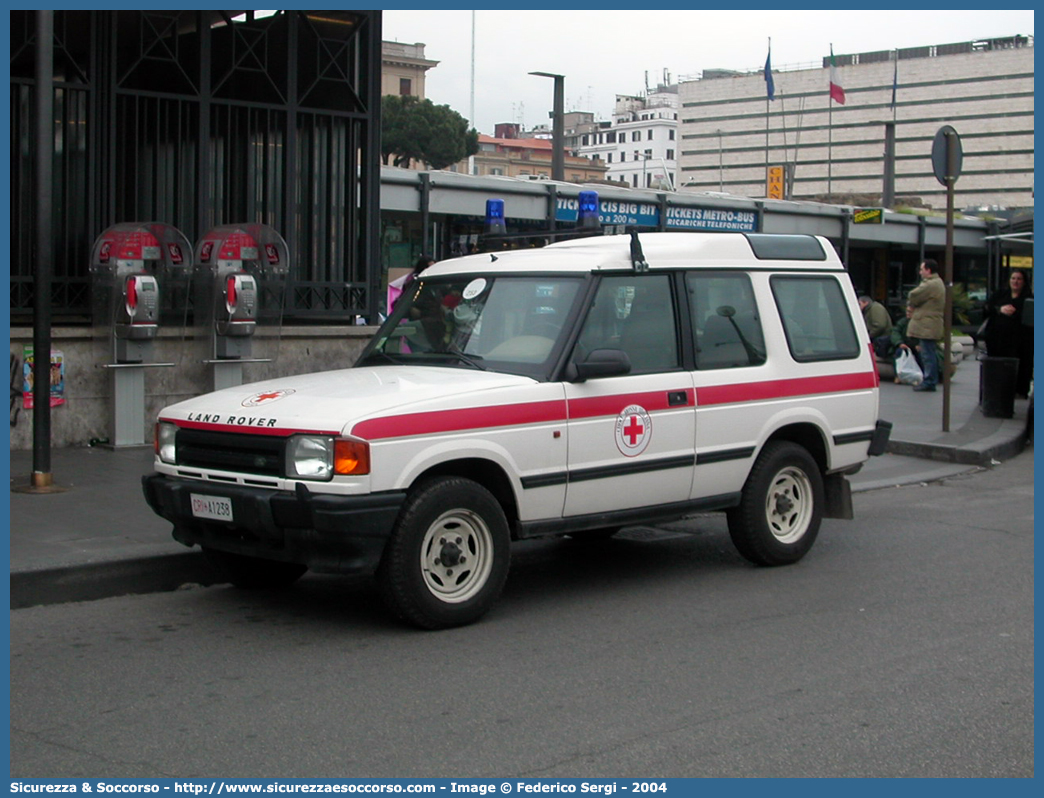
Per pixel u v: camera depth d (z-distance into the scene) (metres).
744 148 103.12
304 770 4.34
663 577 7.59
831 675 5.53
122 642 5.98
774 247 7.98
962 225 34.16
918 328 18.52
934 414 15.87
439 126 59.75
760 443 7.57
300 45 12.88
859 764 4.45
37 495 8.78
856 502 10.66
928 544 8.73
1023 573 7.77
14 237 10.83
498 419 6.25
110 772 4.32
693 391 7.17
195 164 12.03
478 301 7.15
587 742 4.63
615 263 6.95
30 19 10.86
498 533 6.29
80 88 11.08
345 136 13.16
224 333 11.38
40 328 8.85
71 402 10.88
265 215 12.59
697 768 4.39
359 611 6.64
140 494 8.88
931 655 5.87
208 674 5.46
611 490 6.78
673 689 5.29
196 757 4.45
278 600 6.89
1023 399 17.62
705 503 7.33
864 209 28.86
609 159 143.38
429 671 5.52
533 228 20.22
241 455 6.15
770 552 7.73
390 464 5.83
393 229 18.08
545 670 5.55
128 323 10.54
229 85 12.58
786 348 7.79
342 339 12.85
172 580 7.12
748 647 5.98
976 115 88.00
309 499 5.73
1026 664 5.73
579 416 6.60
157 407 11.45
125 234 10.75
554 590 7.21
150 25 11.53
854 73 95.19
